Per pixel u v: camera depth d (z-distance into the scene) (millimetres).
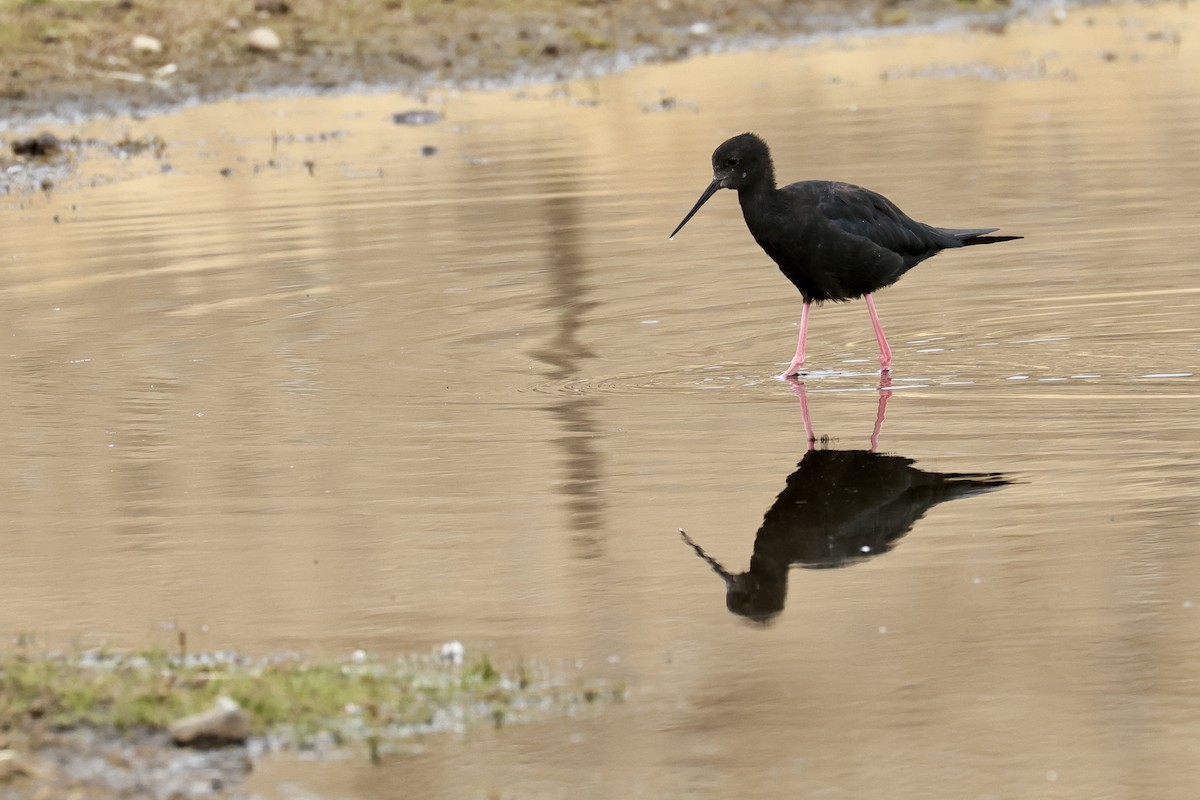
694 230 19484
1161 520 10242
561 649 8656
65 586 9648
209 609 9273
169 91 28453
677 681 8258
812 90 28719
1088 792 7203
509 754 7488
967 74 29781
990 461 11438
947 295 16250
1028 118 25344
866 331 15156
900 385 13422
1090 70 29672
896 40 33906
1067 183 20734
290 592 9500
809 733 7742
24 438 12492
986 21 35875
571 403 13086
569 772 7363
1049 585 9352
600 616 9102
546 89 29406
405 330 15383
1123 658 8445
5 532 10555
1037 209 19453
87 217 20969
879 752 7559
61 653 8570
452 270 17688
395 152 24609
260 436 12406
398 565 9891
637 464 11578
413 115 26984
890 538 10148
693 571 9695
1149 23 34906
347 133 26047
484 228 19688
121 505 11031
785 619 9023
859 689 8156
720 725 7801
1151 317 15031
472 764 7387
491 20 32500
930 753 7559
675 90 29047
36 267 18375
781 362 14227
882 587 9414
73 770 7121
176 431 12578
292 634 8883
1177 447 11570
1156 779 7305
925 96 27672
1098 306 15508
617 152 24156
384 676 8211
